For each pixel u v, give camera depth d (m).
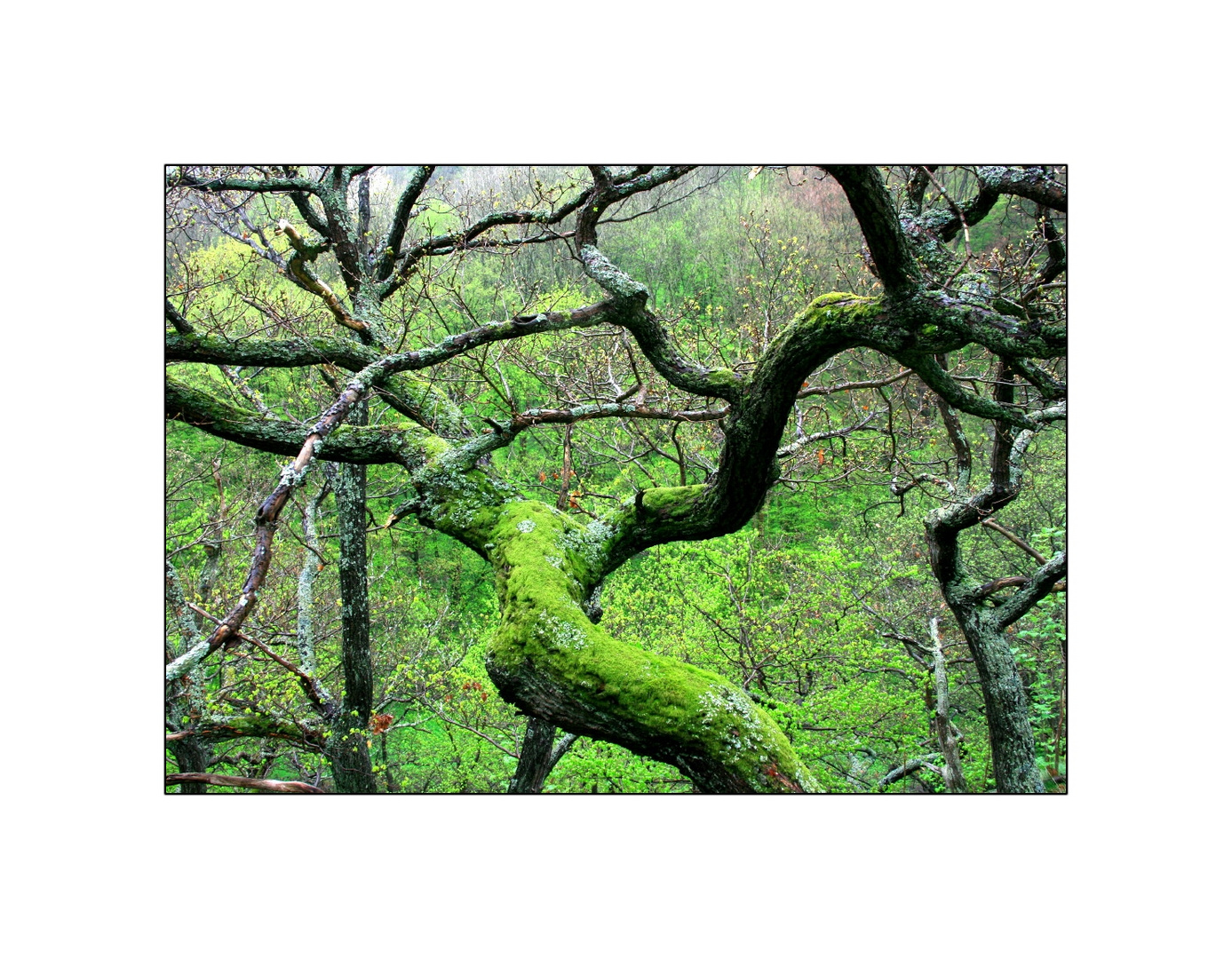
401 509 5.12
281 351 5.70
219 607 8.43
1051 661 9.40
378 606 12.14
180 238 8.42
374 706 9.69
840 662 10.16
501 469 12.77
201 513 9.83
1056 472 10.68
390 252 7.39
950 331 4.02
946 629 11.36
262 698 8.40
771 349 4.52
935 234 4.73
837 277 10.18
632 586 11.58
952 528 7.13
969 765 9.13
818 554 10.59
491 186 9.02
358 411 7.11
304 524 8.97
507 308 9.84
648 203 12.17
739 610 10.12
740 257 11.58
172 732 6.89
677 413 5.38
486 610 13.84
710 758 3.61
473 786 10.62
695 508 4.83
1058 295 5.79
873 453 9.91
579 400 8.04
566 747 7.64
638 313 5.21
